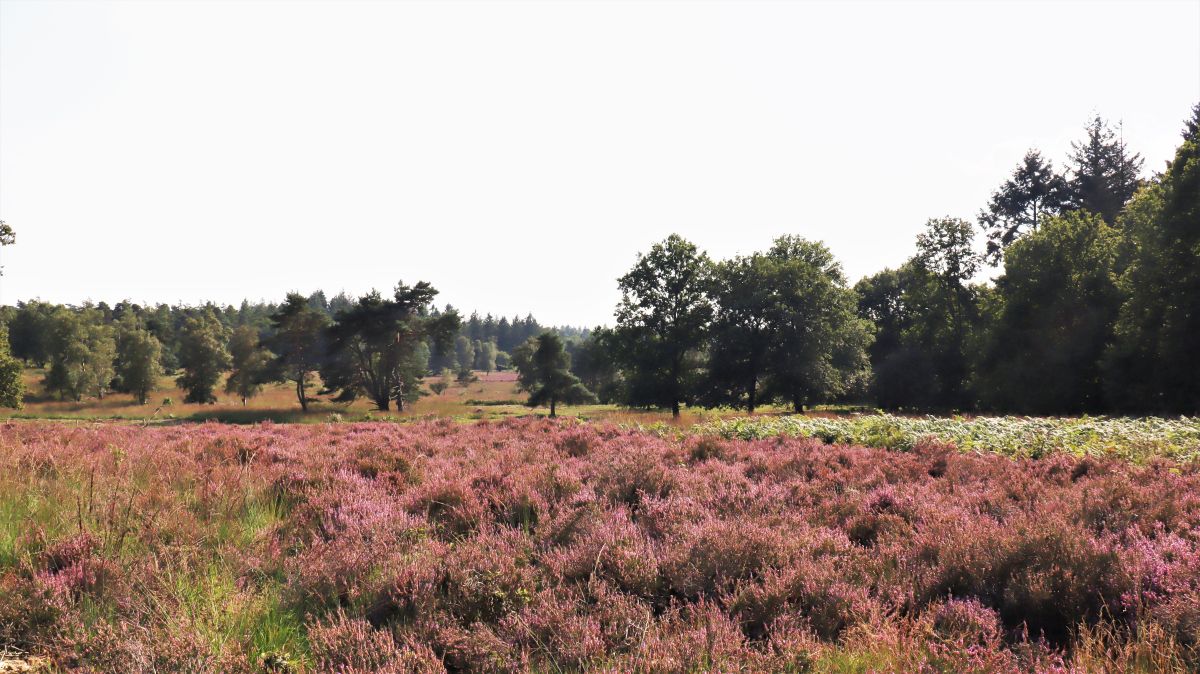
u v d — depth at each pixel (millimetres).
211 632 3611
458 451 11539
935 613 4238
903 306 69188
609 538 5387
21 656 3641
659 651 3527
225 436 12523
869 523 6262
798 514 6535
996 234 62438
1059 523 5285
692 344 50438
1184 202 29500
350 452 10273
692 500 6840
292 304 62062
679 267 49781
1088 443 11438
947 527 5762
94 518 5719
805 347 48344
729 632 3768
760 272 51344
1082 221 40531
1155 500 6574
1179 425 15852
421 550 5277
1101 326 36469
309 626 3869
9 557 4953
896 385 51531
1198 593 4113
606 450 10945
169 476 7785
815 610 4238
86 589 4293
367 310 62406
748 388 50688
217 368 69750
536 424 16891
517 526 6395
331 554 5016
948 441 12023
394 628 4012
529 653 3719
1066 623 4277
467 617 4156
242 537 5621
